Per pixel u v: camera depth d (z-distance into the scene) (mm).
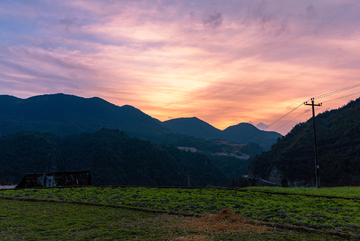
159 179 147250
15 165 138125
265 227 9883
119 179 135750
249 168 117000
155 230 9656
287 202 14359
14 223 10562
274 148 107812
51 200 15195
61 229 9789
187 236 8867
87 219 11242
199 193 17516
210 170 180000
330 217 11156
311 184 74938
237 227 9844
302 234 9203
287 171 83812
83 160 151875
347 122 85500
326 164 74562
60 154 158250
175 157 178000
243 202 14406
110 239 8711
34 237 8891
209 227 9852
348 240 8672
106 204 13977
